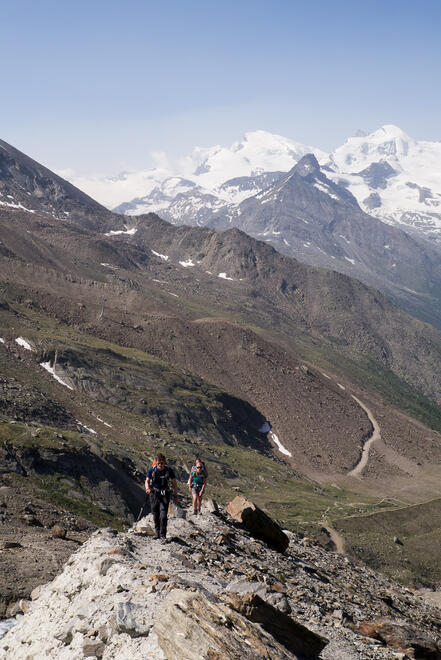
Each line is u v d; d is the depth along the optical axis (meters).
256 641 10.85
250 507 25.39
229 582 15.78
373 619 19.64
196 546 19.33
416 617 26.17
